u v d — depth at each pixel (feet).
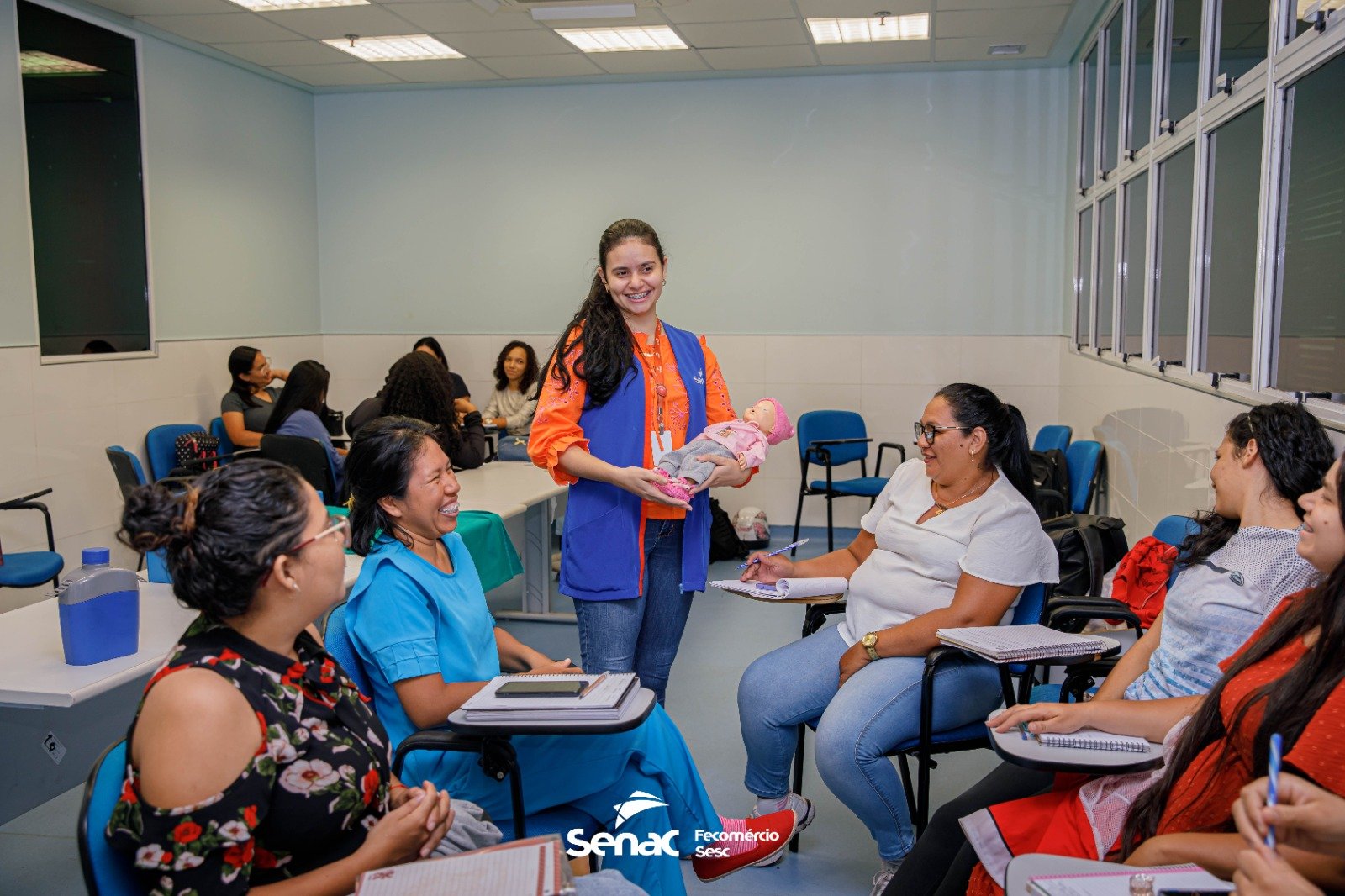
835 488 19.16
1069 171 20.21
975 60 20.10
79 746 8.59
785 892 7.79
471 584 6.52
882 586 7.86
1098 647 6.55
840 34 18.53
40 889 7.94
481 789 6.04
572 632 14.96
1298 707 4.23
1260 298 8.45
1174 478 11.25
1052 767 5.05
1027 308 21.09
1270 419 5.89
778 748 7.88
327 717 4.37
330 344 24.06
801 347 21.94
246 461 4.25
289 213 22.67
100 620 6.50
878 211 21.42
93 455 16.94
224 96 20.38
